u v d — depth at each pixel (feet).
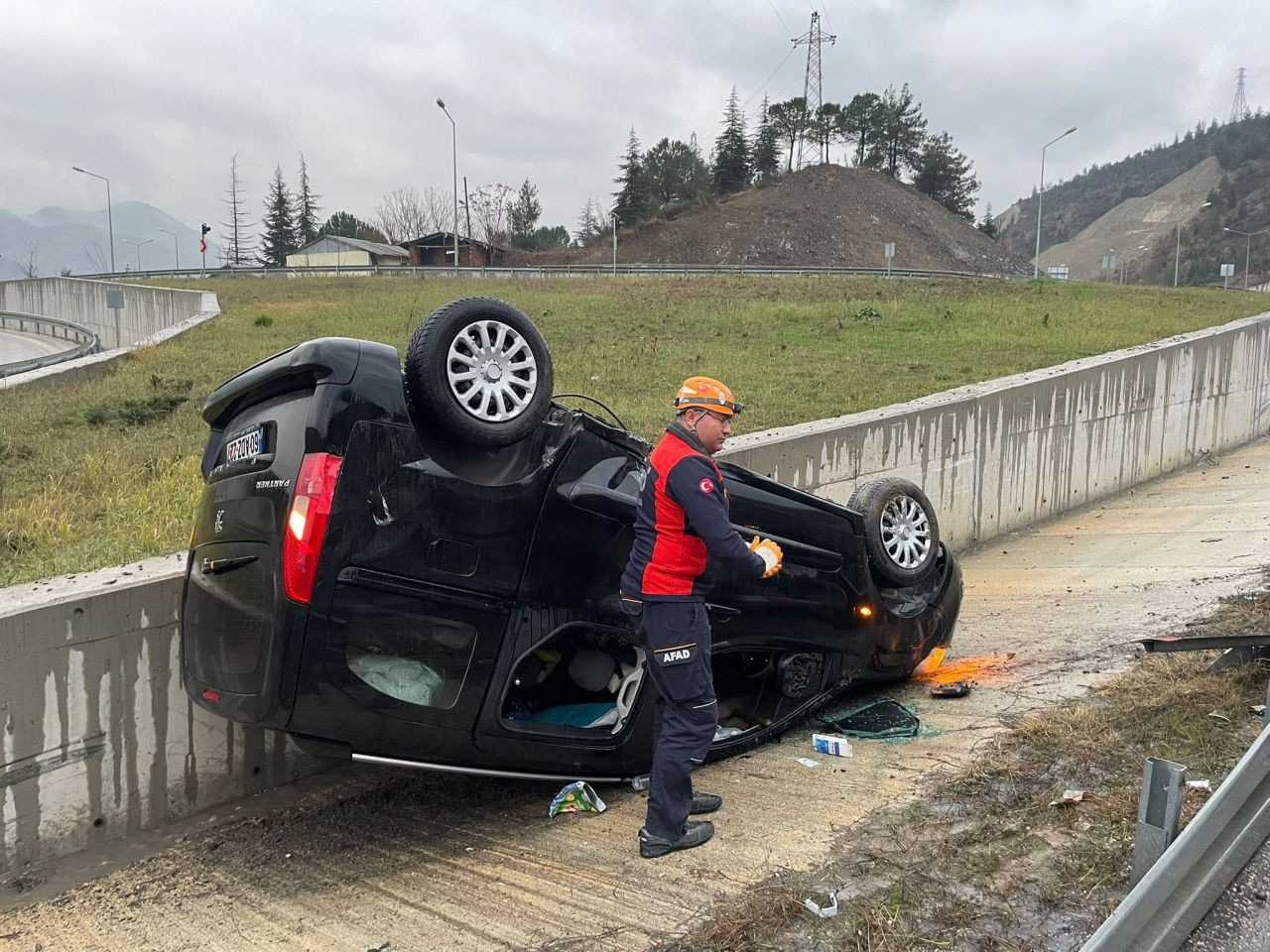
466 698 12.54
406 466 11.85
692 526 11.93
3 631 13.17
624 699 14.25
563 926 10.88
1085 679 17.52
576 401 41.63
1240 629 19.58
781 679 16.53
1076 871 10.32
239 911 12.43
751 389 44.62
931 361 53.57
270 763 16.40
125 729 14.57
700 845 12.43
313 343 11.85
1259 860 8.13
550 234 362.33
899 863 11.02
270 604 11.48
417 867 13.15
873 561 18.07
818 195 320.70
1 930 12.34
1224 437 52.60
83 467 31.09
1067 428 39.75
